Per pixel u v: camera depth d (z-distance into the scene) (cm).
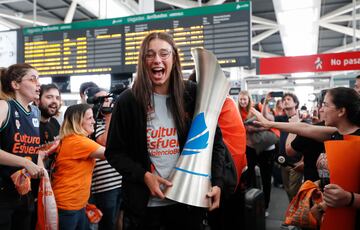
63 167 191
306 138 179
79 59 375
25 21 626
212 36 330
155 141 120
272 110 434
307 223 149
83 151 190
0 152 154
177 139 122
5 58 401
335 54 409
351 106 140
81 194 194
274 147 350
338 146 122
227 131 168
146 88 118
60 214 188
